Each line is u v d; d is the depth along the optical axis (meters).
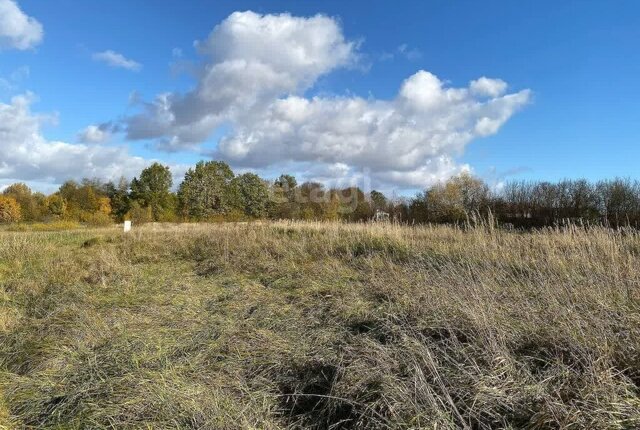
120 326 4.80
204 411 2.86
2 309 5.86
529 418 2.42
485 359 3.02
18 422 3.03
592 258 6.13
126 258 10.52
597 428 2.21
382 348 3.43
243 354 3.91
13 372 3.93
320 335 4.22
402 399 2.64
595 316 3.57
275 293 6.46
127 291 6.78
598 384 2.53
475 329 3.49
